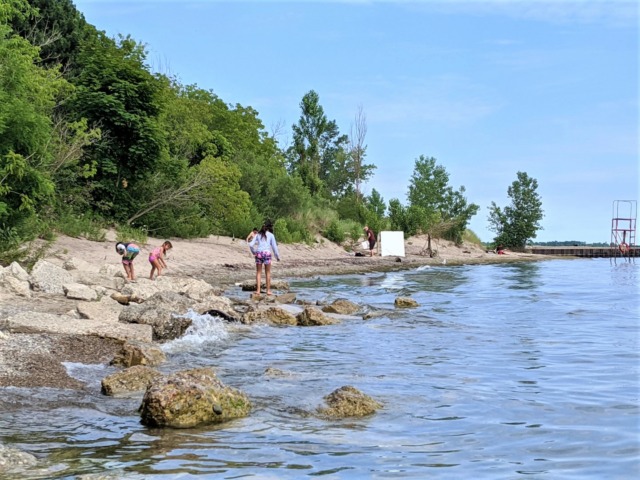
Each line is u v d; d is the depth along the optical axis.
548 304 19.53
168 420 6.56
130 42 31.61
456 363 10.12
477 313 17.20
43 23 36.47
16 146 20.42
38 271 16.05
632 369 9.49
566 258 64.75
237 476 5.09
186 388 6.79
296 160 68.75
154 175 32.31
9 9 21.94
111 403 7.50
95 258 23.59
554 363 10.03
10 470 5.16
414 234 56.19
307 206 48.19
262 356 10.79
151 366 9.66
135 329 11.59
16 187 20.33
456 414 7.05
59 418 6.82
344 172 78.88
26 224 20.86
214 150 40.34
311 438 6.20
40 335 10.67
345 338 12.86
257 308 15.91
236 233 37.66
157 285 17.27
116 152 29.94
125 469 5.23
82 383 8.42
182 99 40.69
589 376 9.00
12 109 19.56
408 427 6.58
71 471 5.17
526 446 5.90
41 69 27.45
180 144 38.03
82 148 28.80
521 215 73.62
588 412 7.06
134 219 31.44
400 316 16.12
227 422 6.78
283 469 5.28
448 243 59.12
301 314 14.95
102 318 12.68
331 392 7.93
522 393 8.00
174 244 31.06
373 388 8.30
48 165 24.16
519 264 48.31
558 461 5.47
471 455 5.66
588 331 13.70
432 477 5.09
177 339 12.20
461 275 33.91
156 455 5.63
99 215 29.22
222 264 29.17
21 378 8.35
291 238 41.34
